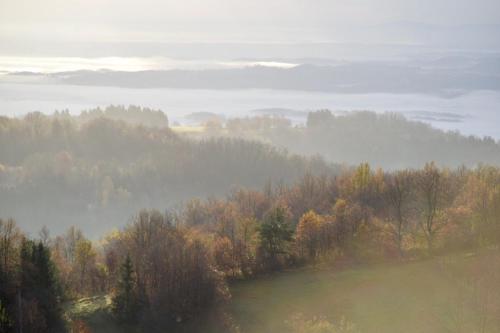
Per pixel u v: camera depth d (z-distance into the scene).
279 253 84.88
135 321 66.88
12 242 76.31
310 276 80.94
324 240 86.69
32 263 63.47
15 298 59.31
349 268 82.81
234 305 71.88
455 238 87.06
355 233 86.56
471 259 77.88
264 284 79.06
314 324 66.31
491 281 68.75
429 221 87.06
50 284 64.31
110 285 79.00
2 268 61.84
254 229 87.31
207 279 69.56
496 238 85.31
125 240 87.94
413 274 77.06
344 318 67.38
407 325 65.12
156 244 77.06
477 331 61.59
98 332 65.12
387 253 85.56
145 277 69.25
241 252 84.44
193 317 67.12
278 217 86.19
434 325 64.19
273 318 68.62
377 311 68.69
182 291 67.44
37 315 58.84
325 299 72.81
